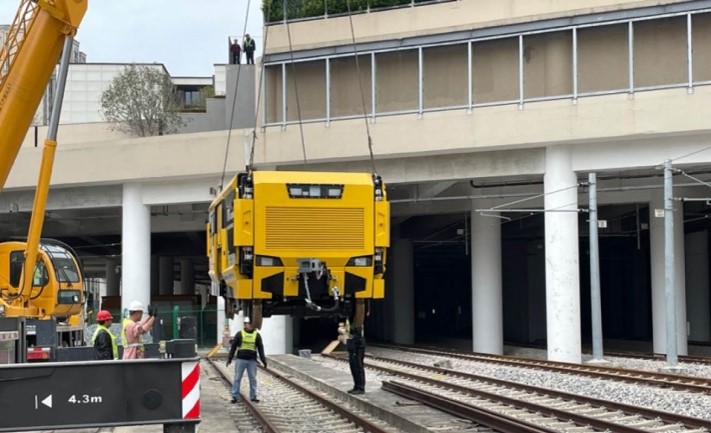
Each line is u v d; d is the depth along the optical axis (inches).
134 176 1596.9
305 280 587.2
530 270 2377.0
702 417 658.2
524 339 2399.1
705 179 1518.2
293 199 590.9
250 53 2055.9
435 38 1419.8
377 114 1448.1
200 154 1560.0
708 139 1305.4
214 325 1945.1
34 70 643.5
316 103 1483.8
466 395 831.7
